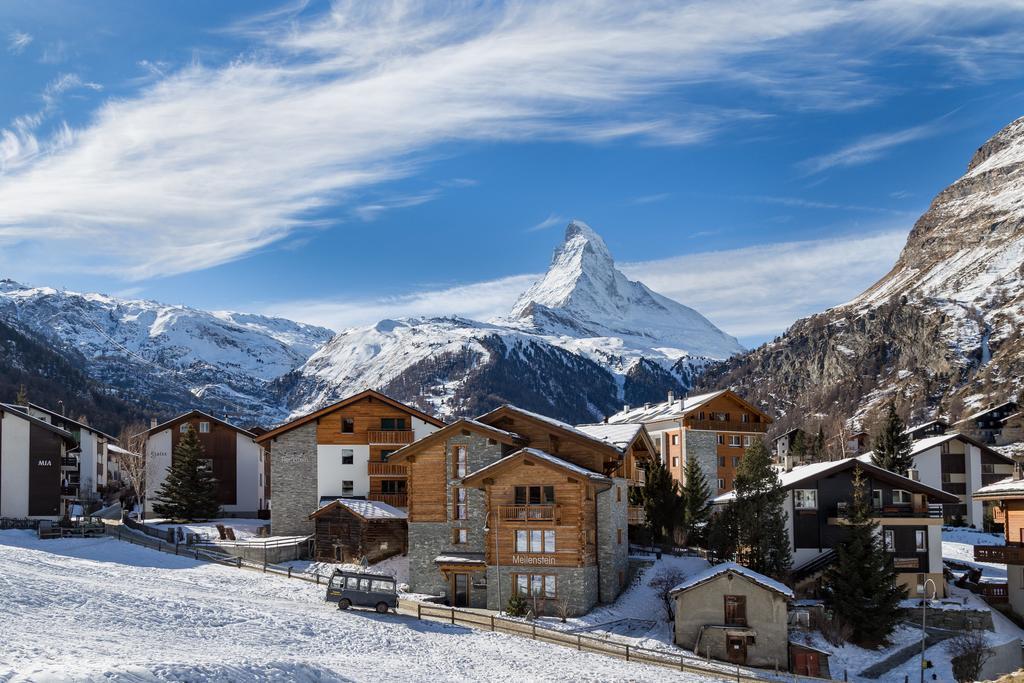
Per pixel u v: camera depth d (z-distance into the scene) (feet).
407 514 250.16
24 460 296.92
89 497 386.52
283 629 168.66
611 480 222.69
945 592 236.43
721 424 392.06
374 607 197.26
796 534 239.09
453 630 187.01
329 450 282.97
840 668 199.11
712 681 166.50
